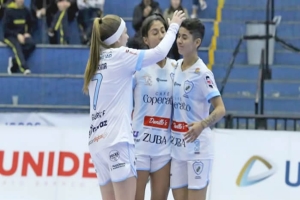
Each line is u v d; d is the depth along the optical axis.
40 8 35.16
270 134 25.53
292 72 33.78
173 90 17.53
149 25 17.58
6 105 31.94
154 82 17.55
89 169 25.89
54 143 26.16
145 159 17.56
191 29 17.14
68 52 34.41
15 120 29.89
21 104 33.00
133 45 30.66
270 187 25.30
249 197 25.28
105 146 16.02
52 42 34.78
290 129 30.67
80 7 34.88
